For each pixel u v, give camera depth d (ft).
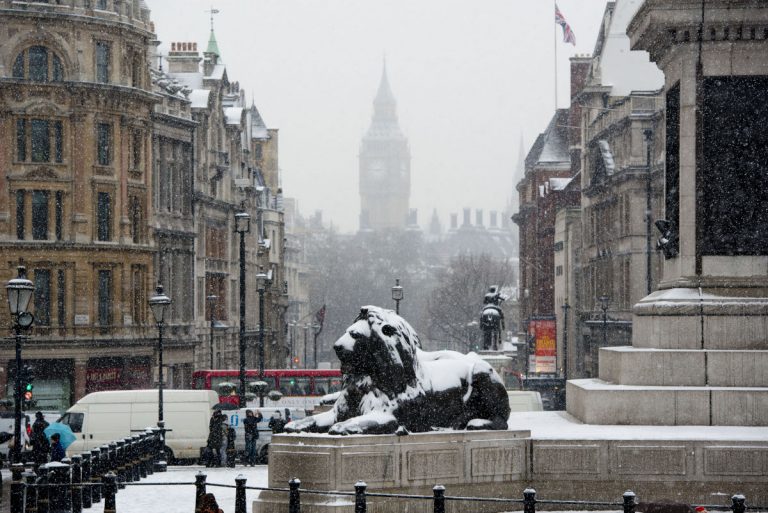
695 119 124.98
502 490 109.19
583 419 122.42
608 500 109.60
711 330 122.42
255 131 560.20
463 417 109.70
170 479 152.56
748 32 124.57
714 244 124.98
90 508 123.03
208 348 377.30
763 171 124.88
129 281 316.40
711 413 118.73
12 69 302.04
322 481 102.22
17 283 145.79
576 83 522.06
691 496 109.29
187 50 400.06
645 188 349.00
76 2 307.58
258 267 469.57
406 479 104.53
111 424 197.77
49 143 305.32
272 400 266.98
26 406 235.81
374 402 105.40
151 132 328.70
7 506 129.29
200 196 363.97
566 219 460.14
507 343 601.21
